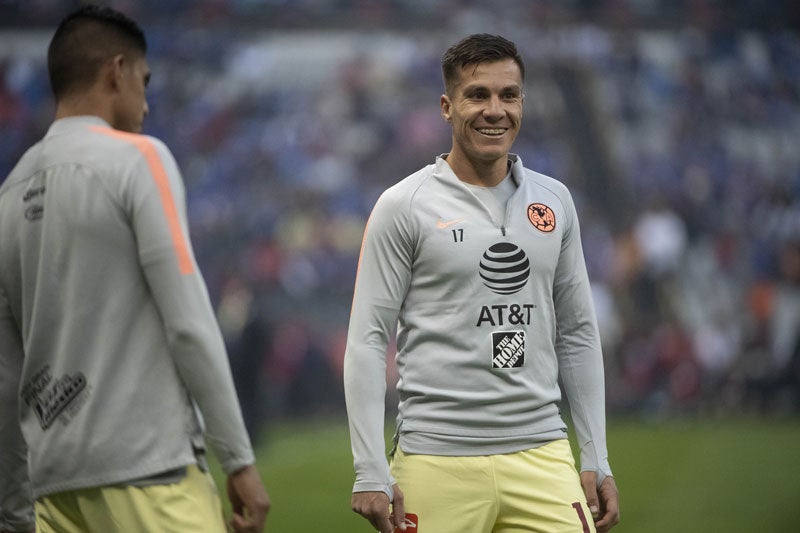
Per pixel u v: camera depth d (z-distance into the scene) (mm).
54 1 93375
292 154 86500
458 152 11898
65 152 10133
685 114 91062
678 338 55719
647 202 77500
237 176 84500
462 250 11477
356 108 90500
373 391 11438
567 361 12344
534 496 11344
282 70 93812
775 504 26562
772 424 46750
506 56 11734
